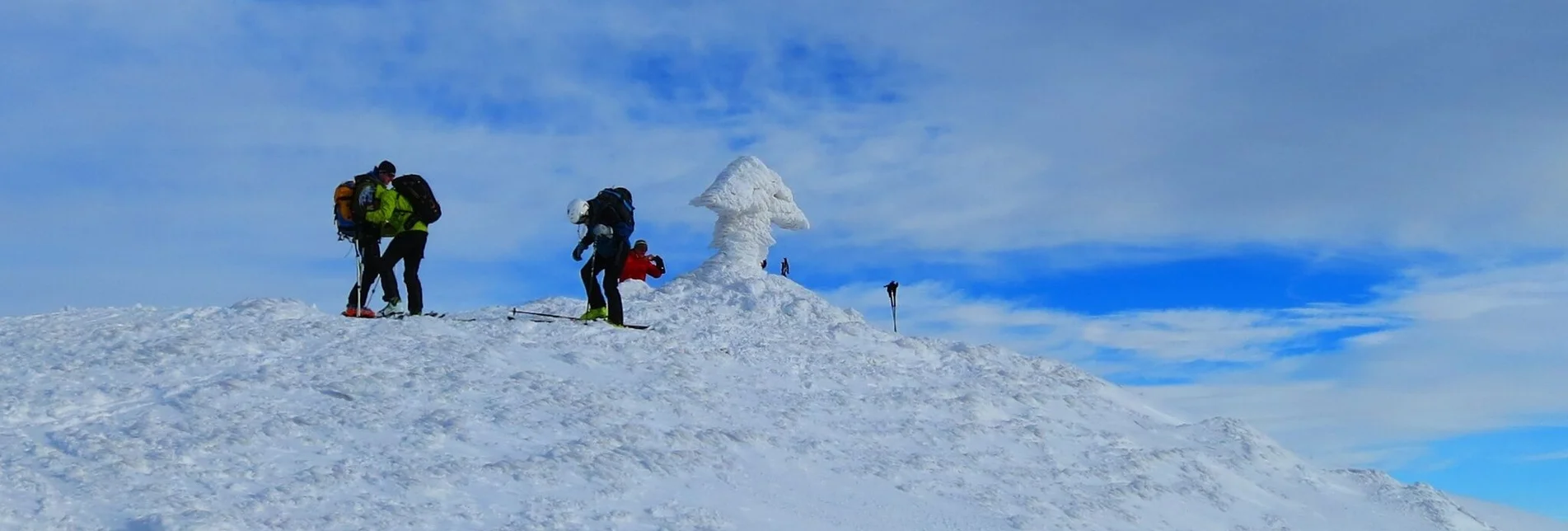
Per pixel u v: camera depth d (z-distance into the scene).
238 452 8.03
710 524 7.90
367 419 8.91
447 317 12.86
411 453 8.38
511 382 10.38
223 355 10.18
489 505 7.69
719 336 13.93
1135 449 11.83
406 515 7.31
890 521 8.72
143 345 10.43
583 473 8.41
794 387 12.17
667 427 9.92
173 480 7.43
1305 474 12.17
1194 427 13.12
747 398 11.37
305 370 9.95
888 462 10.03
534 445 8.96
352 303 13.14
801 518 8.45
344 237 13.09
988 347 15.37
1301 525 10.72
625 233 13.99
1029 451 11.16
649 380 11.27
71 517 6.74
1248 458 12.24
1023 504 9.59
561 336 12.34
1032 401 12.83
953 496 9.50
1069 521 9.38
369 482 7.76
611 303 13.88
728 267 19.73
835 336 14.87
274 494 7.30
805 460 9.71
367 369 10.15
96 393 8.91
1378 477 12.39
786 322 16.03
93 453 7.63
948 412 11.90
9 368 9.53
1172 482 11.05
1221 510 10.61
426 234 13.26
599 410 9.92
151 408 8.78
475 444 8.80
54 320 11.78
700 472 8.92
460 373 10.40
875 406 11.72
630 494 8.22
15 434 8.05
